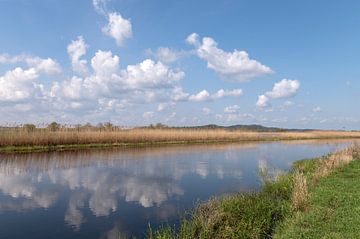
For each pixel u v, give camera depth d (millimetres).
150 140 54938
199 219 12344
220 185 21469
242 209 13805
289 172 24375
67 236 12172
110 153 38125
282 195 17000
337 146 58656
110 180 22453
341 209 13109
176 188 20391
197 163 32031
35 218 14172
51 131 41812
